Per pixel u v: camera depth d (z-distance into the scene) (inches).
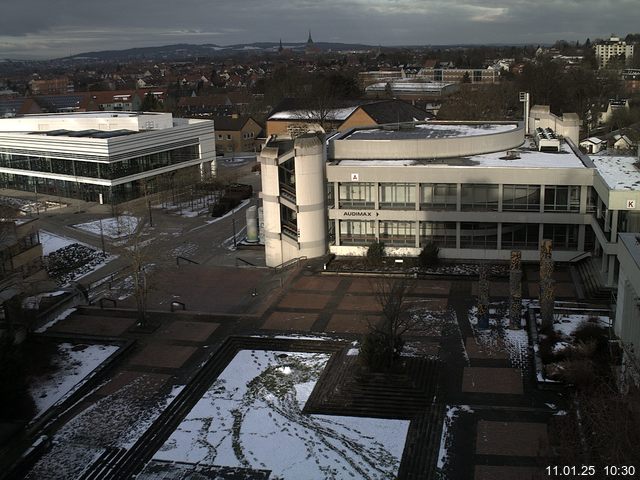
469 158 2977.4
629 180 2393.0
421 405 1701.5
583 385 1670.8
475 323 2164.1
